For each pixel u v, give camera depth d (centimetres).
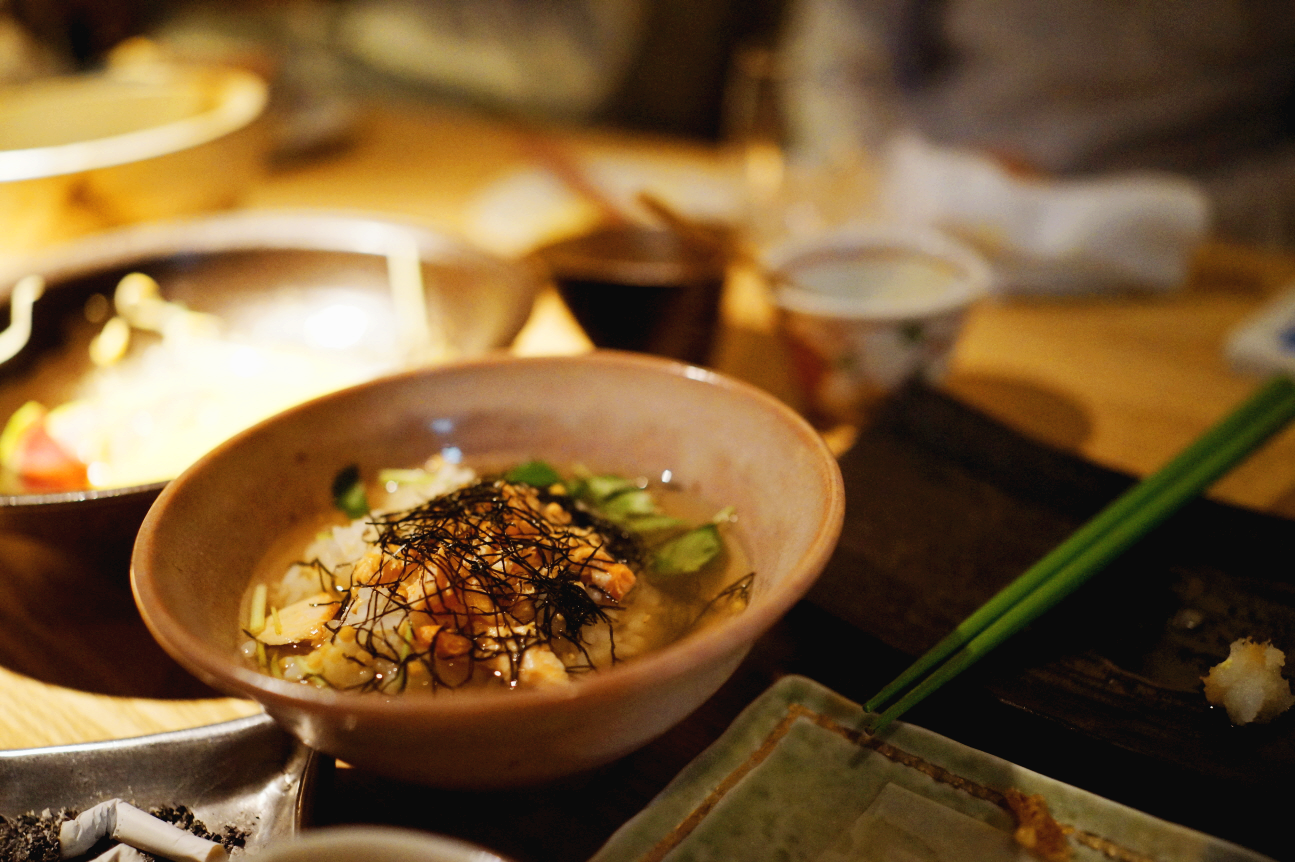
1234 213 77
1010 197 55
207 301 46
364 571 29
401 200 65
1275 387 36
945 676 29
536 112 120
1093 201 54
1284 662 30
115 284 45
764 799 28
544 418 34
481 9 122
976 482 37
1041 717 29
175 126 59
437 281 45
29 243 49
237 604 29
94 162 47
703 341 44
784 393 47
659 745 31
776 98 61
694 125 118
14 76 73
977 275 43
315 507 32
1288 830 26
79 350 44
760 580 30
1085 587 33
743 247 48
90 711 33
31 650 35
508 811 29
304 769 28
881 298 46
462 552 30
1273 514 34
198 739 29
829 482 28
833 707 30
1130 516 33
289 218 47
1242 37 79
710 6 112
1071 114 82
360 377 42
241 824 28
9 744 32
